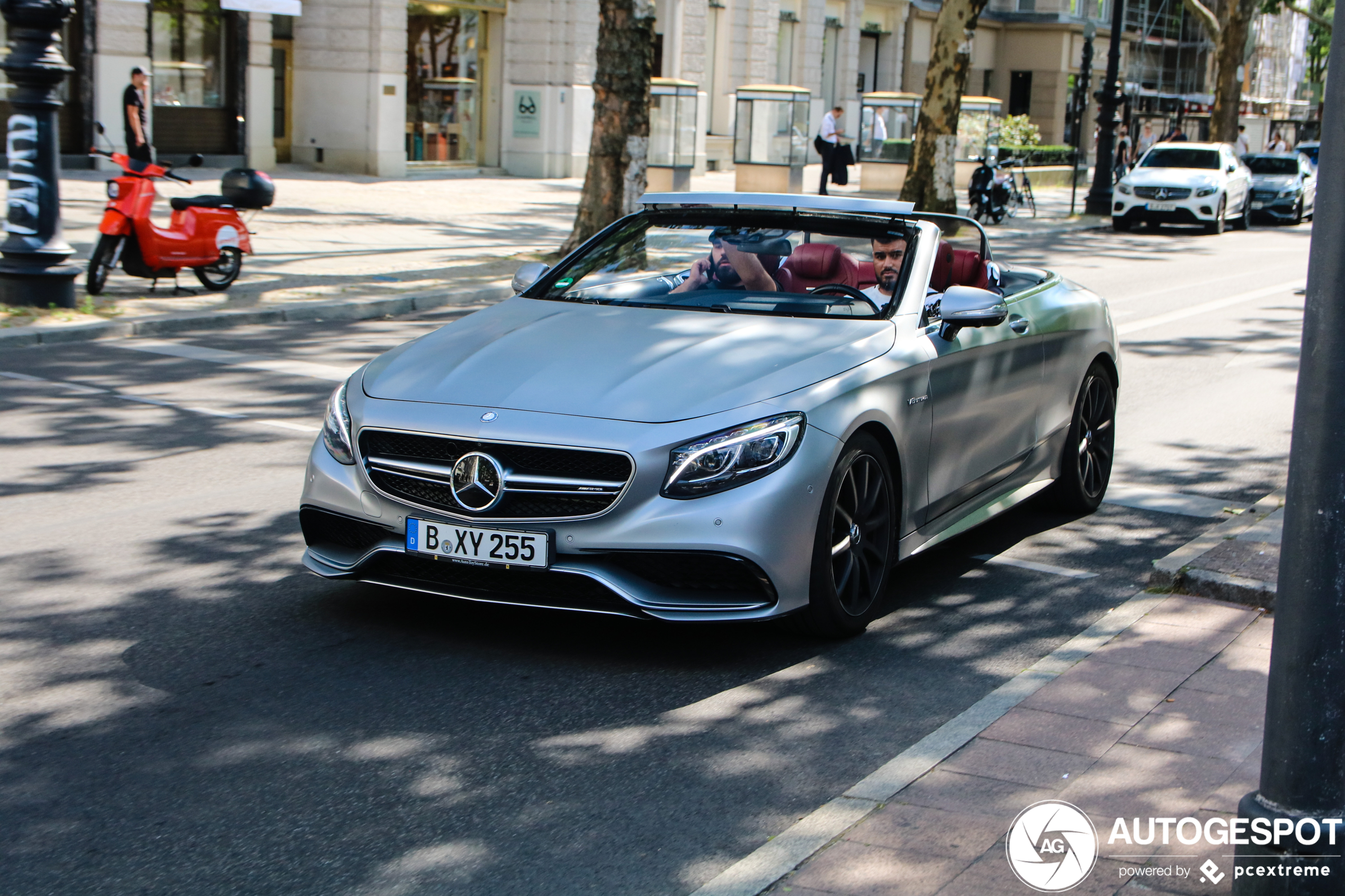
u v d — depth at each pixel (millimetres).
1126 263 21484
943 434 5641
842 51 45062
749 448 4648
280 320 12828
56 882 3340
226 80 26984
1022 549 6520
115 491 6984
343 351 11359
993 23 54125
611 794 3869
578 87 32219
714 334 5273
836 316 5598
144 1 24797
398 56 28672
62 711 4348
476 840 3590
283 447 8023
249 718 4328
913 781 3863
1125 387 11000
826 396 4883
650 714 4441
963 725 4250
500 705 4477
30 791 3807
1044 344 6523
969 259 6336
